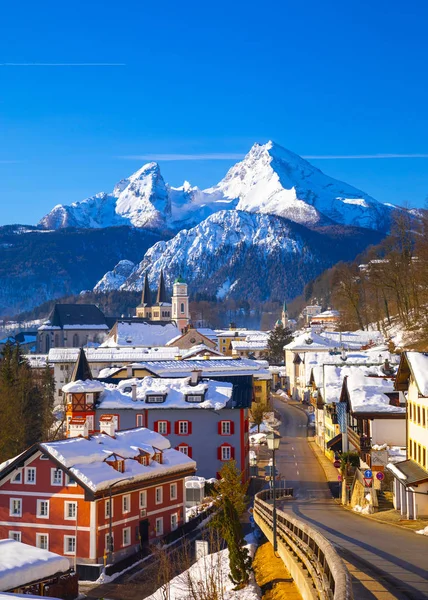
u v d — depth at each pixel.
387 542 40.81
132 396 96.88
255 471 97.69
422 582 29.72
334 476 91.12
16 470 65.19
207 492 84.31
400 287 166.62
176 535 68.50
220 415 93.38
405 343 144.12
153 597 41.69
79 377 131.00
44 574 49.16
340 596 21.22
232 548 37.25
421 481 52.00
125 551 66.00
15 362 148.25
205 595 34.25
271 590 35.03
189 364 134.12
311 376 131.50
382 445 70.19
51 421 131.62
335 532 45.97
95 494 62.28
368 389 78.19
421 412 55.62
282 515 43.84
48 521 64.06
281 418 145.75
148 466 71.31
